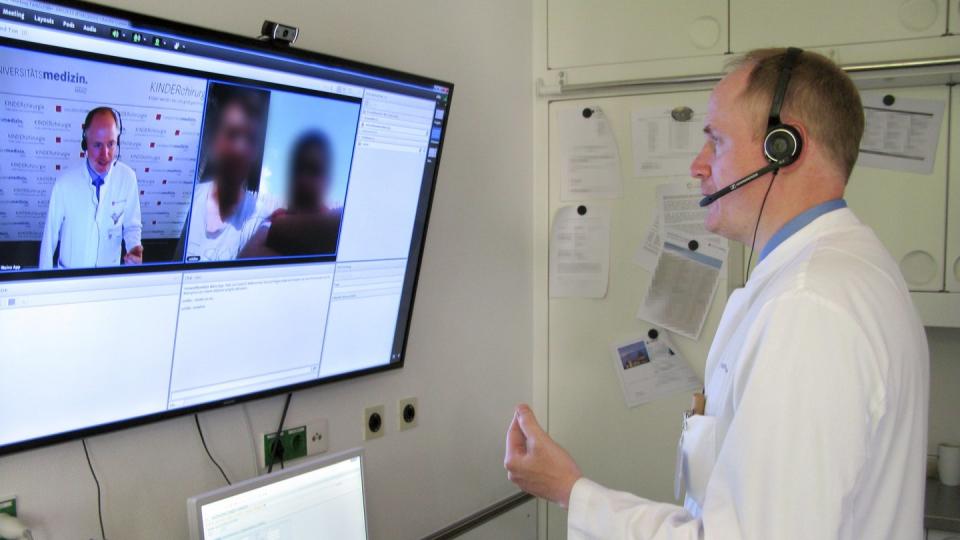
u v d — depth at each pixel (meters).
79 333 1.19
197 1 1.40
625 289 2.35
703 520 0.91
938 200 2.12
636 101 2.30
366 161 1.56
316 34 1.64
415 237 1.74
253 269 1.40
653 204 2.31
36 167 1.08
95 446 1.31
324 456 1.59
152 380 1.30
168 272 1.27
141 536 1.38
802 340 0.89
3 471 1.19
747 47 2.19
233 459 1.54
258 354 1.47
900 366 0.94
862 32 2.11
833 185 1.10
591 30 2.32
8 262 1.08
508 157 2.29
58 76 1.07
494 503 2.27
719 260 2.26
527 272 2.41
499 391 2.30
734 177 1.14
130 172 1.19
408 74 1.56
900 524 0.99
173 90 1.20
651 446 2.35
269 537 1.38
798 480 0.85
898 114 2.14
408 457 1.97
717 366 1.17
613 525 1.04
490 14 2.18
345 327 1.64
